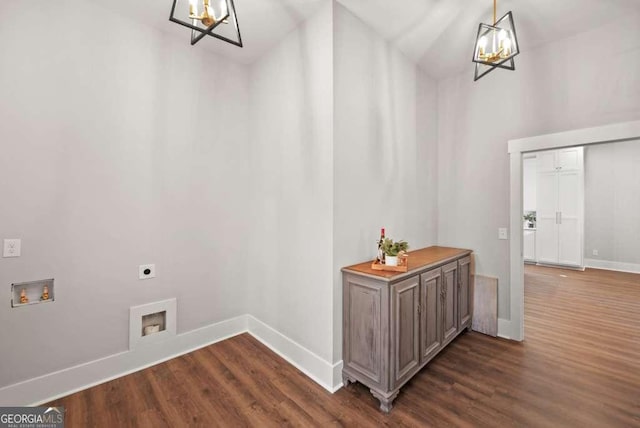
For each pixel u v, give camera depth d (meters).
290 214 2.49
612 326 3.10
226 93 2.87
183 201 2.59
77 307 2.07
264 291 2.81
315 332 2.24
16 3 1.82
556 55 2.57
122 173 2.25
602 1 2.07
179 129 2.55
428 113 3.20
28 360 1.89
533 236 6.31
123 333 2.27
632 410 1.81
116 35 2.20
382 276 1.87
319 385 2.13
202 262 2.72
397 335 1.90
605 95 2.33
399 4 2.13
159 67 2.43
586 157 6.08
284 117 2.54
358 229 2.31
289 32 2.46
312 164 2.26
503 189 2.89
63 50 1.98
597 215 5.96
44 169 1.93
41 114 1.91
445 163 3.32
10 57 1.80
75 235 2.05
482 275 3.03
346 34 2.19
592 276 5.24
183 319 2.60
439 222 3.38
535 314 3.46
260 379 2.20
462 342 2.77
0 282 1.80
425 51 2.77
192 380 2.18
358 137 2.30
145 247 2.37
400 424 1.72
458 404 1.89
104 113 2.16
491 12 2.22
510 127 2.84
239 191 2.99
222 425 1.72
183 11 2.17
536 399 1.93
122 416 1.80
